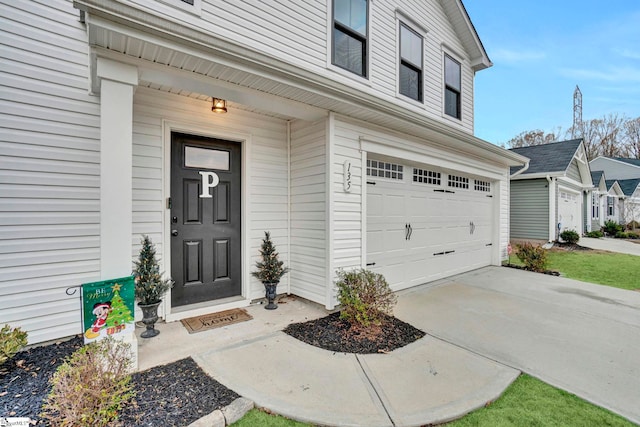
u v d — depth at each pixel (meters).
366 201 4.54
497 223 7.64
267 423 1.99
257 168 4.24
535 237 11.41
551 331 3.51
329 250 3.94
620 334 3.45
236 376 2.42
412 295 4.91
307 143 4.25
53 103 2.83
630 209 21.47
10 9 2.65
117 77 2.44
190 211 3.78
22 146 2.71
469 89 7.55
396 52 5.53
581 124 31.56
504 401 2.26
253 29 3.75
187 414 1.95
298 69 3.07
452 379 2.49
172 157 3.65
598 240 13.76
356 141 4.28
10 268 2.66
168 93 3.52
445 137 5.29
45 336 2.81
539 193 11.32
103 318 2.29
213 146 3.96
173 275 3.64
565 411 2.15
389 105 4.05
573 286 5.54
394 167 5.07
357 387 2.34
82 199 2.98
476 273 6.64
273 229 4.41
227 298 4.06
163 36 2.31
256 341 3.04
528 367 2.73
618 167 23.36
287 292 4.57
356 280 3.57
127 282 2.40
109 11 2.06
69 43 2.90
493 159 7.17
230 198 4.10
